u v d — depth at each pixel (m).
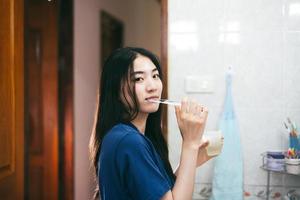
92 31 3.12
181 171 0.95
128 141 0.90
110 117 1.01
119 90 1.00
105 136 0.96
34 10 2.72
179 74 1.89
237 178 1.76
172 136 1.88
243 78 1.85
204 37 1.87
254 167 1.84
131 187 0.90
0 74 1.52
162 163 1.08
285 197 1.76
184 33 1.88
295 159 1.62
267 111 1.84
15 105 1.65
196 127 0.97
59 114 2.73
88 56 3.05
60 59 2.73
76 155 2.84
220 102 1.86
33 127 2.74
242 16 1.85
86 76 3.01
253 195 1.84
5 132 1.56
